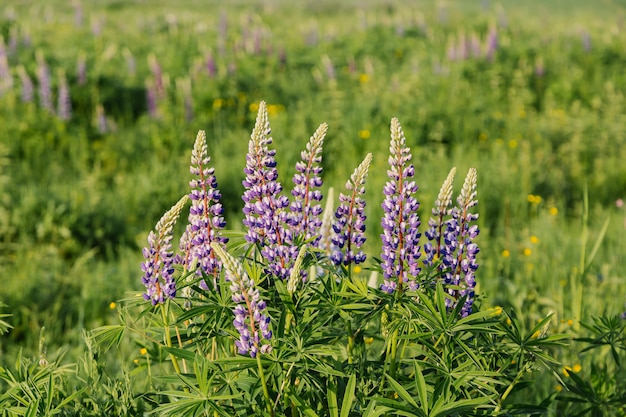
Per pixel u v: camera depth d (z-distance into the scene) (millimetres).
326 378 2650
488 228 5477
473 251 2686
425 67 10398
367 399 2584
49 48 11250
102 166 7098
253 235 2680
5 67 8414
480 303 2832
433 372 2676
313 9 21078
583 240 3586
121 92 9086
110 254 5207
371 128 7262
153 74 10055
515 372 2789
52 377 2635
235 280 2469
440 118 7707
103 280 4535
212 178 2689
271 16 18453
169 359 3010
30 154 7027
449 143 7535
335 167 6855
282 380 2584
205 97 8414
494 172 6277
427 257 2699
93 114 8383
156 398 2838
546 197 6320
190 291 2684
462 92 9055
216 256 2674
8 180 5867
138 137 7633
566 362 3447
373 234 5250
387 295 2613
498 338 2748
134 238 5566
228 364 2584
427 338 2607
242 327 2486
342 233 2736
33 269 4648
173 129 7566
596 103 8367
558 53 11609
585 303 3865
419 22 15195
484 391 2693
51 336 4070
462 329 2561
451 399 2570
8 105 7781
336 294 2590
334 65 11141
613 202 6387
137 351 3553
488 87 9852
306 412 2516
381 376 2664
